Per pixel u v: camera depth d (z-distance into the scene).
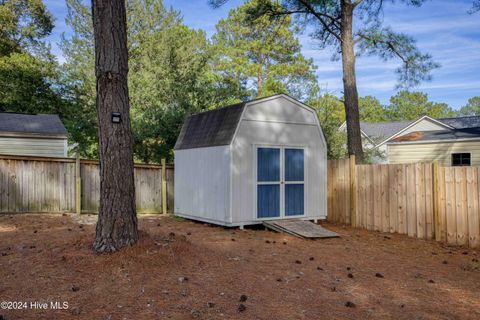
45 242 6.34
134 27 22.83
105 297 4.11
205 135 9.91
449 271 5.72
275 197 9.48
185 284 4.52
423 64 13.09
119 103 5.49
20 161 10.68
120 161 5.43
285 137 9.70
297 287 4.64
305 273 5.23
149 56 21.23
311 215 10.08
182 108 17.53
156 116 16.97
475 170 7.55
